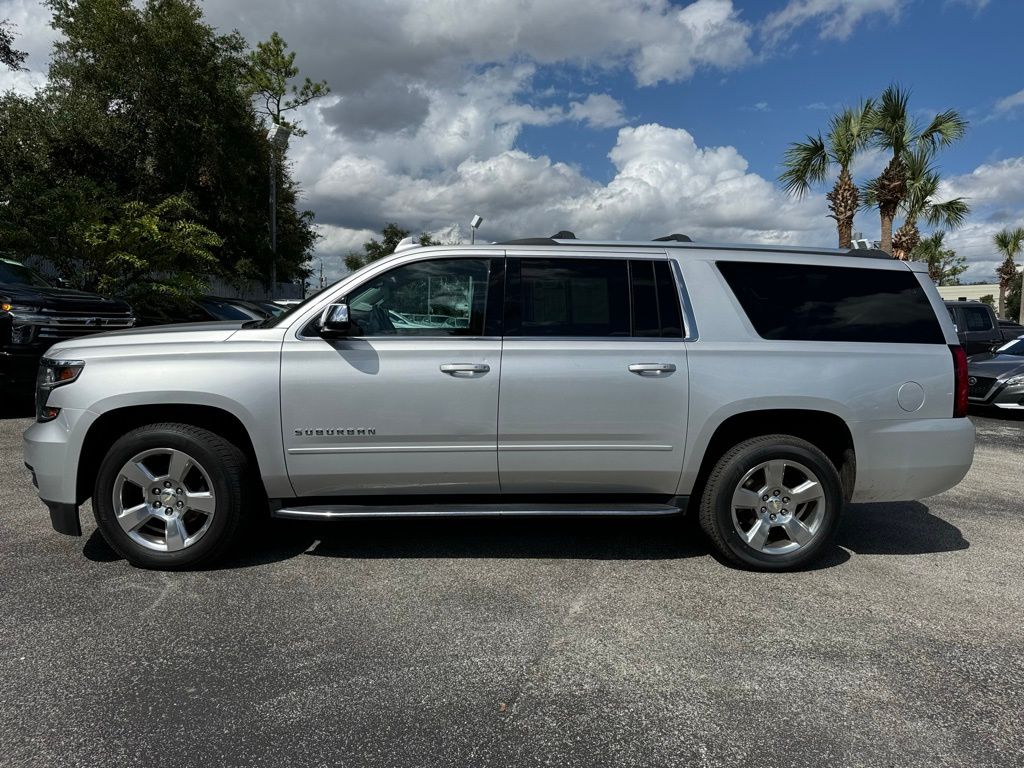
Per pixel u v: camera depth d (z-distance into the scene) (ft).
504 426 12.17
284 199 105.09
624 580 12.30
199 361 11.83
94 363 11.88
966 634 10.43
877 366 12.60
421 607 11.09
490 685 8.86
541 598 11.49
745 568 12.84
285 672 9.09
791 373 12.39
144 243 42.75
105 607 10.87
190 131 68.39
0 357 25.13
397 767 7.28
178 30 66.08
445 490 12.55
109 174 65.00
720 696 8.67
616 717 8.20
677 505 12.84
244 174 76.43
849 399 12.44
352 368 11.97
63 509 12.03
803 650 9.87
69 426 11.78
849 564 13.30
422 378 12.02
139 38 64.95
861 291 13.11
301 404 11.93
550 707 8.39
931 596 11.81
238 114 73.00
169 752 7.43
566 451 12.35
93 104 62.95
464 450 12.23
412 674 9.09
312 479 12.21
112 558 12.87
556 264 12.74
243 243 78.79
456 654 9.63
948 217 57.82
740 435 13.16
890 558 13.66
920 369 12.73
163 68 66.44
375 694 8.61
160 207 44.60
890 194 55.47
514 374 12.10
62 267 42.78
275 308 51.31
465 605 11.18
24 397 27.17
